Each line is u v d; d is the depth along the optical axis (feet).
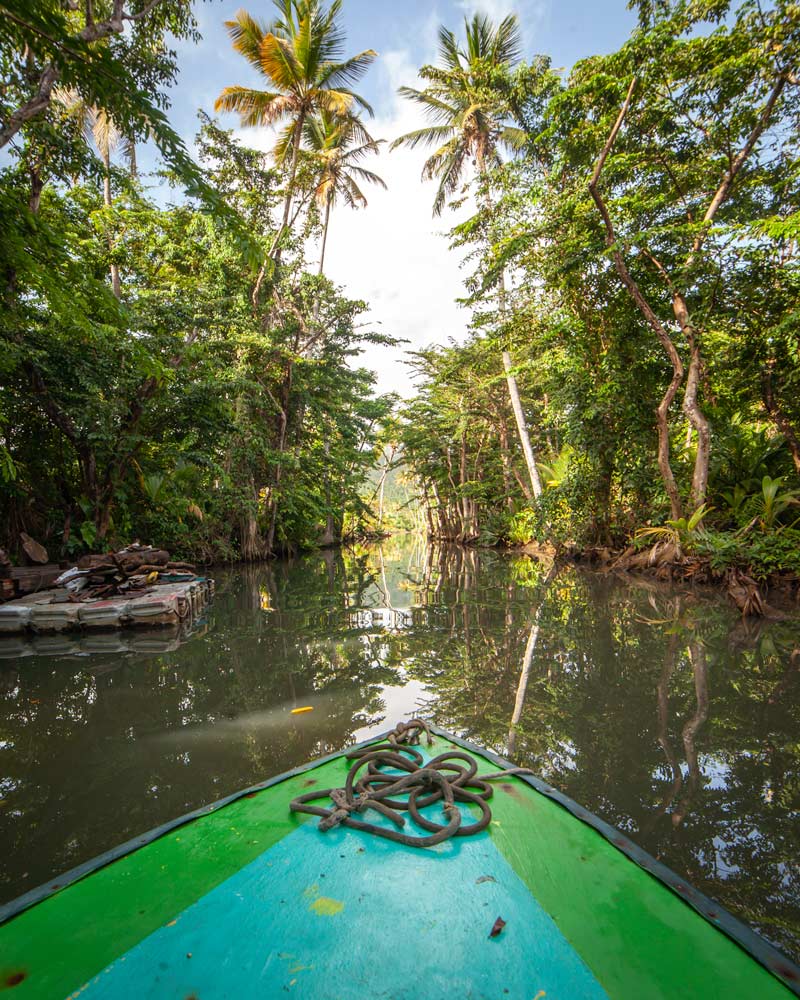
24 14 7.84
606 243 30.83
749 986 3.59
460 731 11.05
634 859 4.97
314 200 63.93
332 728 11.49
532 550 63.26
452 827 5.24
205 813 5.93
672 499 32.76
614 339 36.35
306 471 71.77
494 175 41.98
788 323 26.94
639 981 3.62
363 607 28.73
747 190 31.83
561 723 11.33
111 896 4.56
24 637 22.12
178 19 22.77
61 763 10.07
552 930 4.06
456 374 68.69
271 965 3.74
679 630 19.86
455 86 56.44
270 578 45.96
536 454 72.13
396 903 4.36
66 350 31.19
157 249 46.09
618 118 27.68
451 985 3.55
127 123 9.53
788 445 34.37
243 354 51.72
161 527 44.29
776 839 7.12
